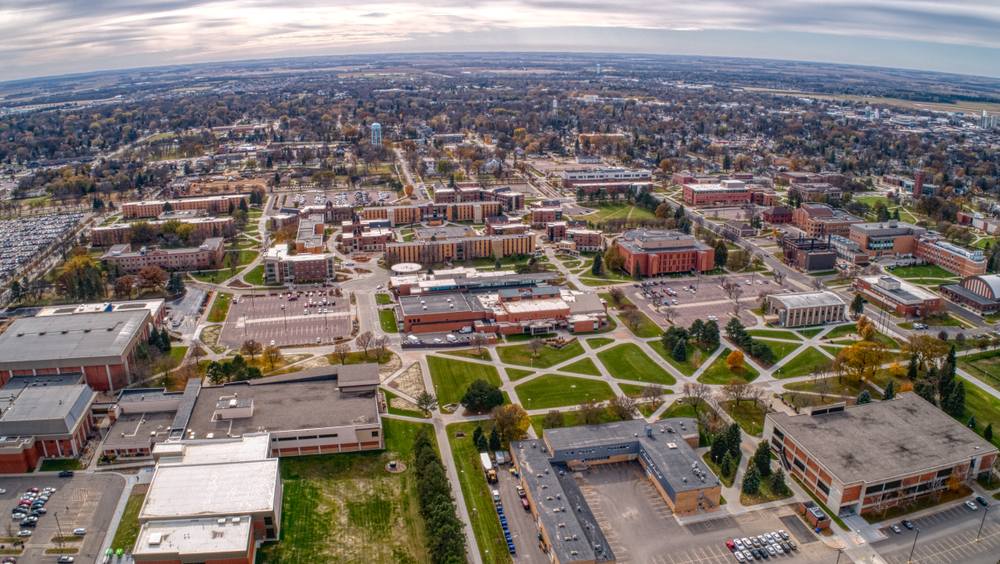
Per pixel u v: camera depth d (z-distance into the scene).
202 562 192.00
